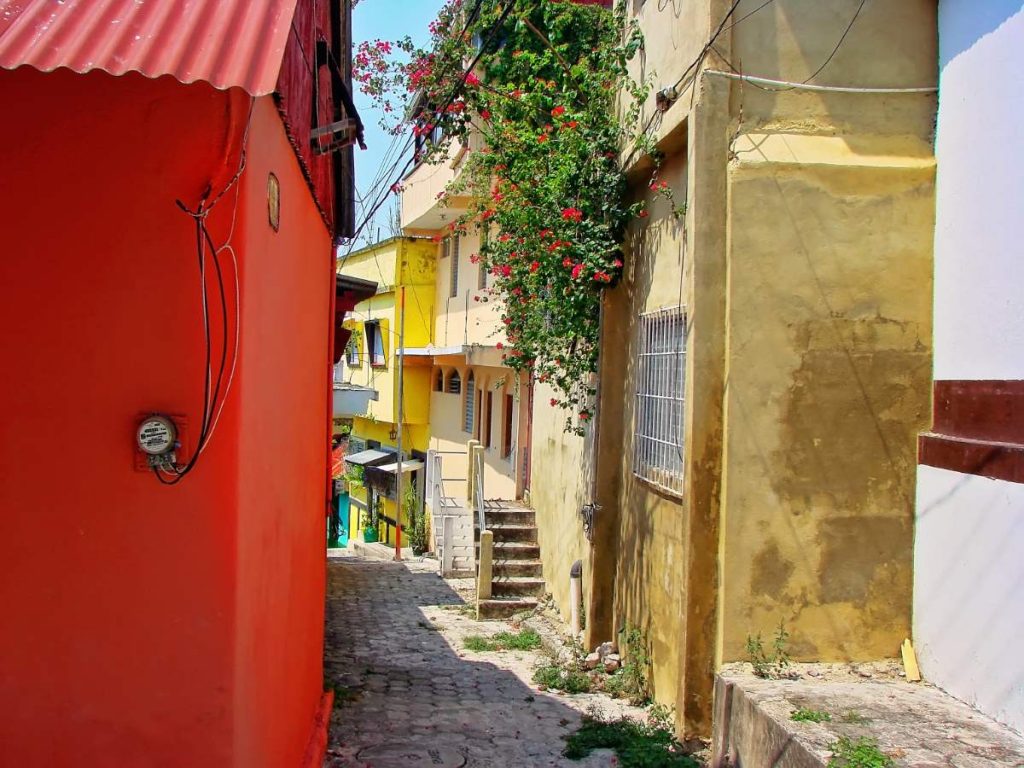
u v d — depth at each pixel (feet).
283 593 15.37
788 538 20.02
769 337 20.12
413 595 43.68
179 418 10.88
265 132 12.71
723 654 19.90
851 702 17.79
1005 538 17.07
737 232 20.10
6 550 10.73
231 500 11.08
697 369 20.25
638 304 27.22
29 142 10.68
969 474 18.29
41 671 10.81
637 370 27.17
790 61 20.57
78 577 10.85
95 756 10.88
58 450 10.78
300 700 18.34
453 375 67.00
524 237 30.30
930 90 20.56
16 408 10.71
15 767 10.77
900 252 20.29
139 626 10.96
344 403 55.57
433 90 33.35
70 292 10.75
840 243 20.24
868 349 20.24
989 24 18.49
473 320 57.26
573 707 24.79
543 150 29.71
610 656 28.22
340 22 23.31
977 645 17.75
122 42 9.57
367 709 24.50
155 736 10.98
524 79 36.29
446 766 20.06
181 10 10.32
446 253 67.36
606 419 29.45
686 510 20.40
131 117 10.77
